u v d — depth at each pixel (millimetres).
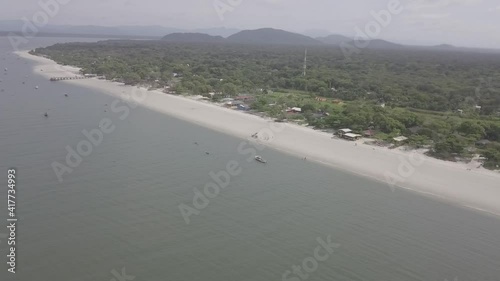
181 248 45094
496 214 57969
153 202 56031
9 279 38188
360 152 82562
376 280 41562
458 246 49000
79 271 40094
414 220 55125
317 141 89500
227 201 57906
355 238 49469
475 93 134875
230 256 44156
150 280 39375
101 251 43594
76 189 58719
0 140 78812
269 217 53625
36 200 54531
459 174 71500
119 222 49938
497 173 72125
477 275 43469
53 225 48312
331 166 75312
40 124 92750
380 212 57000
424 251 47500
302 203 58594
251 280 40281
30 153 72562
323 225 52250
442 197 63000
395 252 46938
